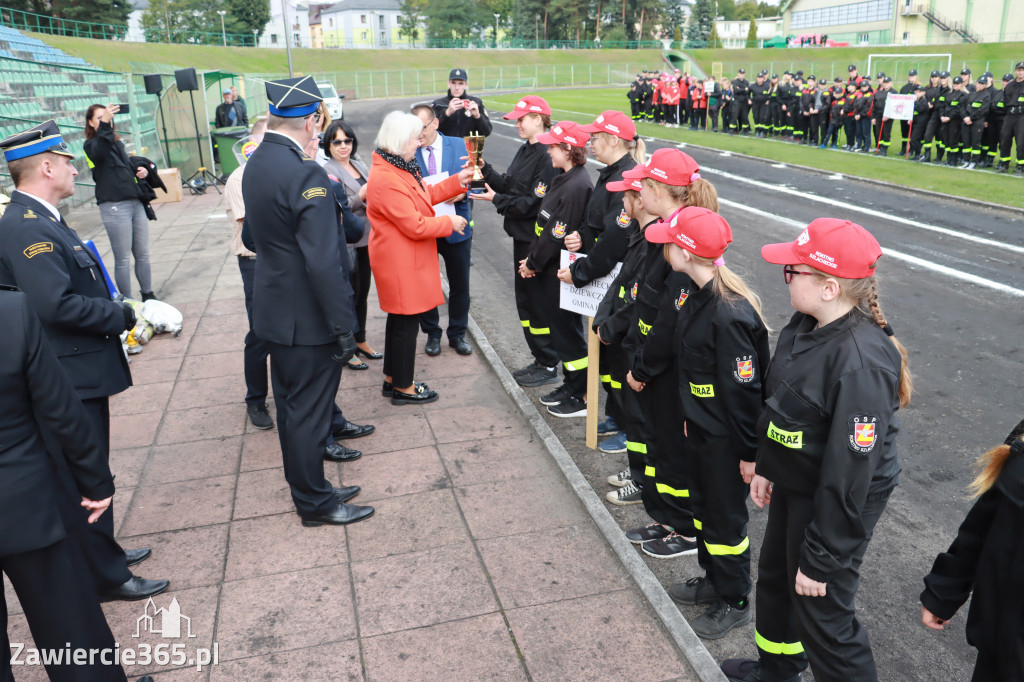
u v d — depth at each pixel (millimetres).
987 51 59281
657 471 3656
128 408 5500
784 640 2730
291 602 3402
